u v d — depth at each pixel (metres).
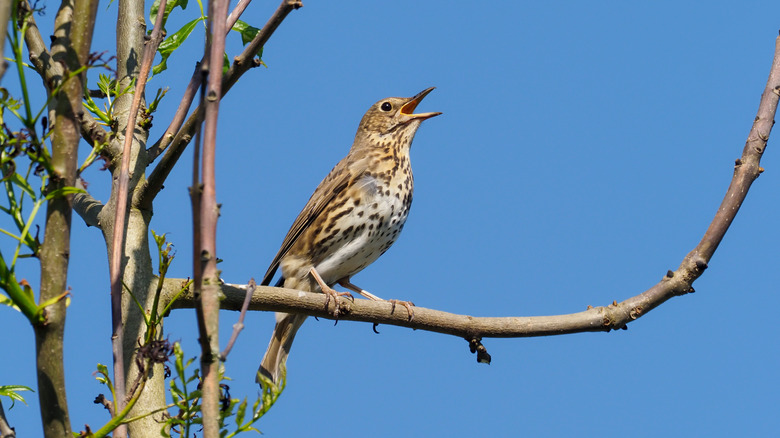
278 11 9.55
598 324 11.38
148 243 10.78
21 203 6.23
